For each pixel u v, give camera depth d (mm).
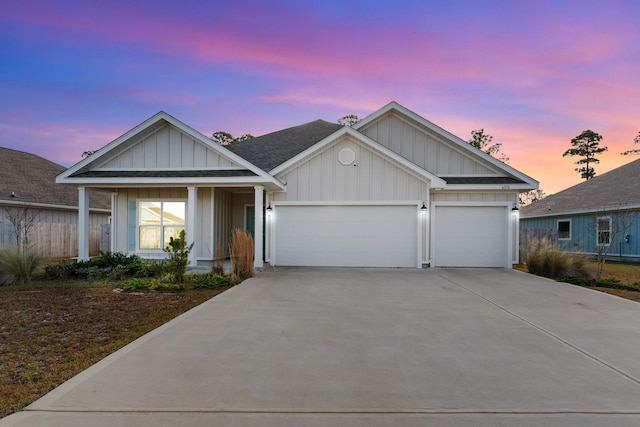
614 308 7020
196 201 12578
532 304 7328
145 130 12211
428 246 12906
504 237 13359
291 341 4996
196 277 10016
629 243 16562
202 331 5402
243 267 10477
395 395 3439
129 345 4762
